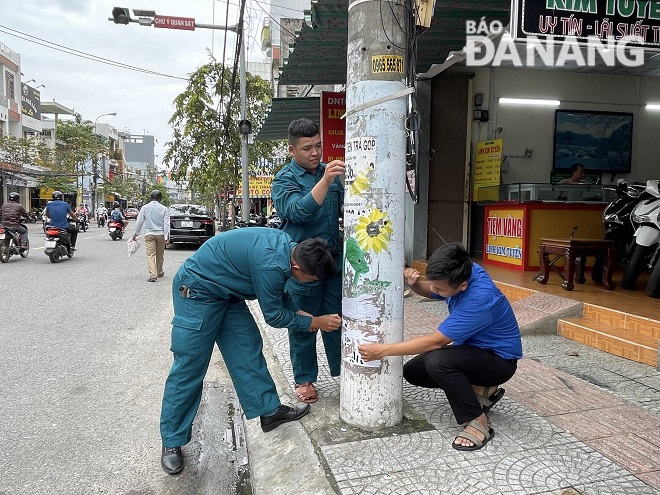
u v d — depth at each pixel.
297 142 3.15
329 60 6.27
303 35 5.28
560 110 8.62
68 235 11.55
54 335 5.48
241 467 2.93
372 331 2.78
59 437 3.21
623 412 3.09
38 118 39.88
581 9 3.56
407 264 8.45
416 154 2.80
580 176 8.30
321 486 2.37
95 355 4.84
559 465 2.48
